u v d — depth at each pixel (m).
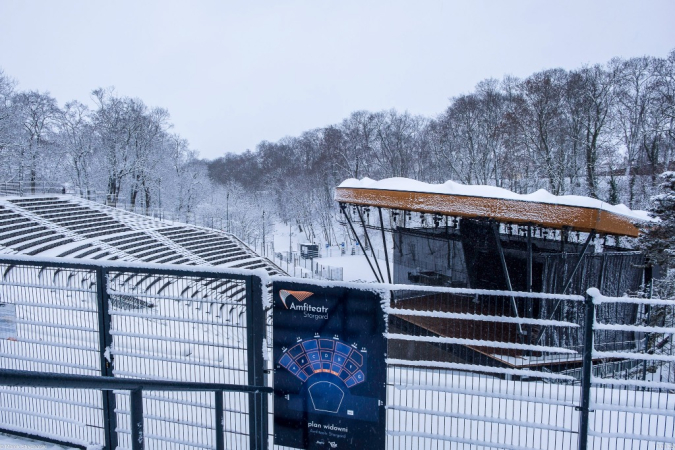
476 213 10.26
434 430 4.28
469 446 3.98
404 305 12.97
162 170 50.38
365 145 62.75
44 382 2.03
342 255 50.16
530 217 9.83
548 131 39.66
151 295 4.04
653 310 10.20
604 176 39.75
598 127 36.22
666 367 8.64
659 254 10.77
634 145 39.19
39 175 42.78
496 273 12.80
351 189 12.77
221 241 29.70
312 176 66.25
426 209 10.91
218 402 3.39
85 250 19.61
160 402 4.24
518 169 42.38
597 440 4.10
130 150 47.69
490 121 47.47
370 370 3.70
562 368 7.82
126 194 50.22
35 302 4.48
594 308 3.45
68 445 4.34
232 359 4.36
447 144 50.59
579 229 10.34
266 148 99.69
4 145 36.97
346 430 3.78
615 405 3.53
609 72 39.53
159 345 4.75
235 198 61.78
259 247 55.59
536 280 11.75
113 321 4.24
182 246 26.11
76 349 4.38
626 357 3.47
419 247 15.12
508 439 4.16
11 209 22.70
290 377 3.84
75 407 4.52
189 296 4.08
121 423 4.35
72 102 47.25
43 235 20.39
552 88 39.72
